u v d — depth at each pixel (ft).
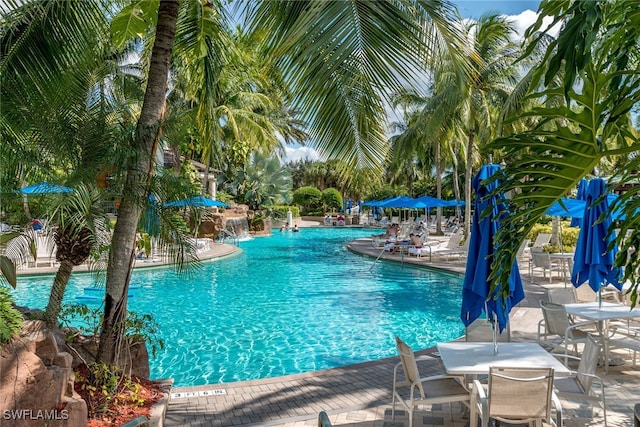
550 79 6.30
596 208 21.56
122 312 16.10
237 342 28.55
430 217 156.87
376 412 16.65
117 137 16.12
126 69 38.52
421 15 11.69
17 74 16.98
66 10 17.76
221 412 16.62
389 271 55.47
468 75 13.56
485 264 15.83
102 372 14.94
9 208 15.21
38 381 11.01
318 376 20.42
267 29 13.00
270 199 122.52
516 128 58.39
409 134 79.82
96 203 15.02
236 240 90.48
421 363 21.93
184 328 31.58
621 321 27.30
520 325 28.48
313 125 12.13
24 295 39.91
